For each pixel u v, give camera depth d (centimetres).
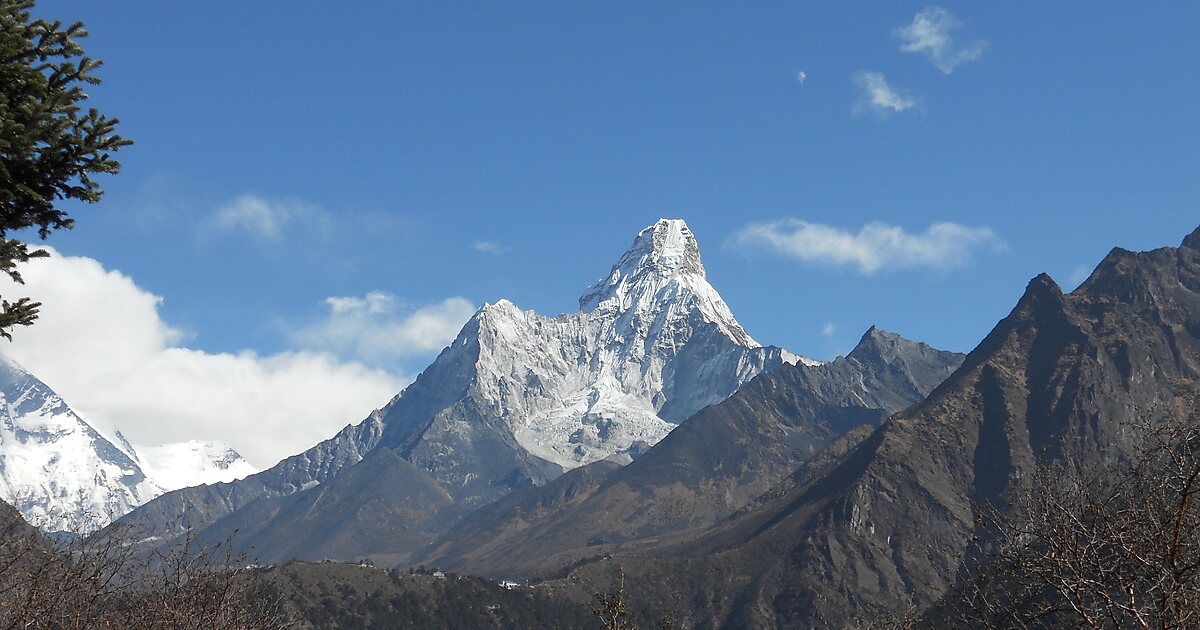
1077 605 2638
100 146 2897
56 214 2944
